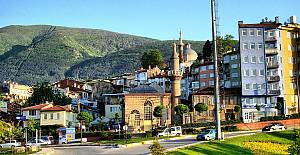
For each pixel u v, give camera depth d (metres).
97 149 65.81
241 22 127.81
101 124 118.06
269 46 127.31
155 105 118.69
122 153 56.94
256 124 99.31
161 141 74.19
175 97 126.44
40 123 121.69
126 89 166.50
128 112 117.62
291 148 44.75
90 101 162.88
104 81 180.75
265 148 62.12
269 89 125.38
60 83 186.50
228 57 136.38
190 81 168.12
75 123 129.25
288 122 106.81
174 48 131.75
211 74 155.75
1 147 82.06
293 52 130.25
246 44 126.62
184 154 52.62
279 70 126.38
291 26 130.75
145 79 188.12
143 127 116.94
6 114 129.50
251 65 125.94
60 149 69.69
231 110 124.56
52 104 132.88
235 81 133.50
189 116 120.62
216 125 66.44
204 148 58.16
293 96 128.00
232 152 58.31
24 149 66.62
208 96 124.00
